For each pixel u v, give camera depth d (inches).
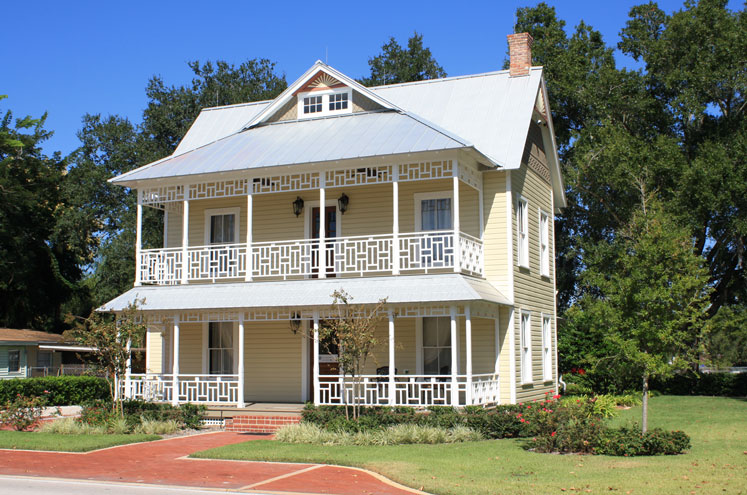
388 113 901.2
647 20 1514.5
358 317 709.9
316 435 653.3
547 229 1005.2
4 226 1540.4
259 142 892.6
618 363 609.6
